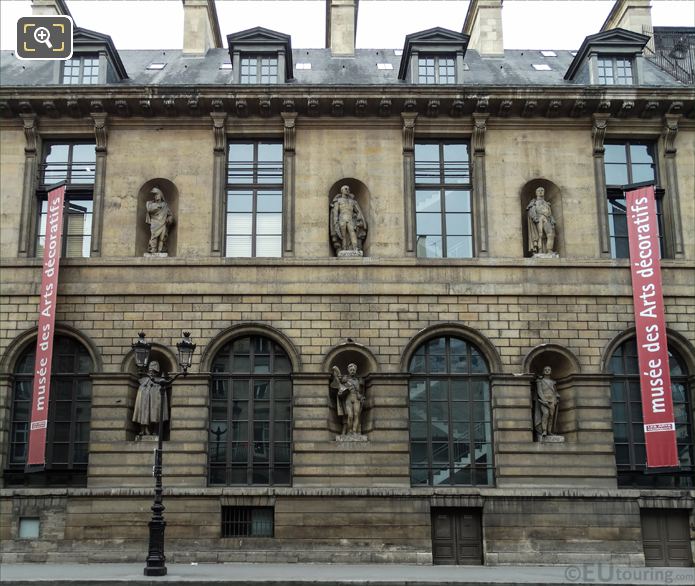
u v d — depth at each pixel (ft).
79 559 92.99
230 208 104.63
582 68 111.75
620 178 106.42
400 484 95.30
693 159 105.29
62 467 97.25
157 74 116.57
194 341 98.58
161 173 103.71
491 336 99.25
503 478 95.66
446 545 94.99
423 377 99.14
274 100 102.78
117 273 100.07
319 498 94.58
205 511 94.17
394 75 116.37
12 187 103.14
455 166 106.42
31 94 102.01
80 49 107.86
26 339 98.94
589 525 94.48
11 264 100.17
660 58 122.31
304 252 101.71
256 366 99.71
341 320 99.40
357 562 92.99
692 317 100.27
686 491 95.35
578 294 100.17
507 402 97.55
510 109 104.27
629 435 98.63
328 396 97.81
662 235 105.19
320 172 103.91
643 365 97.25
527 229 104.42
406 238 102.06
